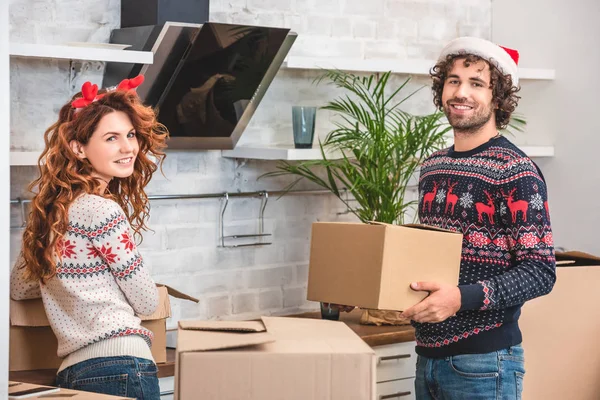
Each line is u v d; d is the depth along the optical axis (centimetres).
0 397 173
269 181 347
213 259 334
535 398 281
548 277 218
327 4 356
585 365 287
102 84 300
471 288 214
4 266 171
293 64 315
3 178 169
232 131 319
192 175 326
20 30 282
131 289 225
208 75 288
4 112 168
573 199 373
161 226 320
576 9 368
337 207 368
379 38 373
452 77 236
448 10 393
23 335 249
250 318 345
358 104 370
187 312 329
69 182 229
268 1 339
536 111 389
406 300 209
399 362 319
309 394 180
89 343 221
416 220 387
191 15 284
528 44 391
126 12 296
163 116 294
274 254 351
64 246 223
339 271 213
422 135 331
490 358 225
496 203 223
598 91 360
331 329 204
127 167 236
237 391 179
